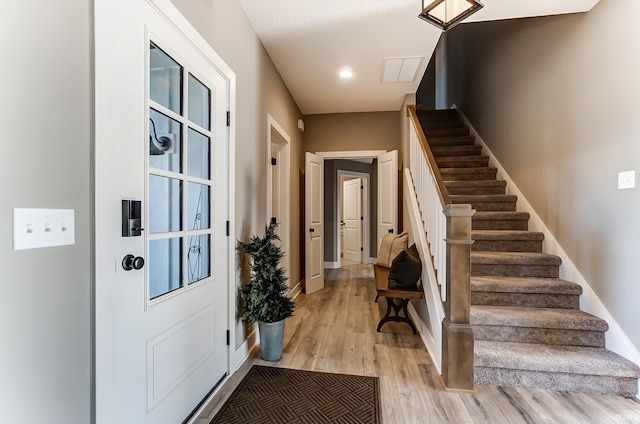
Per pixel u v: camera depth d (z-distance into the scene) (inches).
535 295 94.3
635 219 75.9
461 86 206.4
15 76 32.1
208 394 69.7
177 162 59.6
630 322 77.2
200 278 68.2
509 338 86.7
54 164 36.1
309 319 126.4
